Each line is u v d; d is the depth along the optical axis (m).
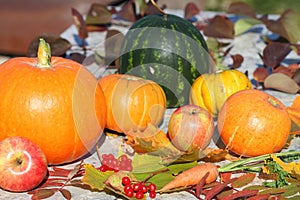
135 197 1.31
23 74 1.37
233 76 1.58
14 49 2.51
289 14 2.08
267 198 1.31
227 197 1.30
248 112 1.44
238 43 2.16
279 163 1.40
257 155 1.45
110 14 2.25
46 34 1.90
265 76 1.82
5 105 1.36
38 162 1.32
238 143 1.44
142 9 2.27
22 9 2.88
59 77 1.38
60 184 1.37
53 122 1.35
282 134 1.44
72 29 2.25
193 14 2.32
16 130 1.35
